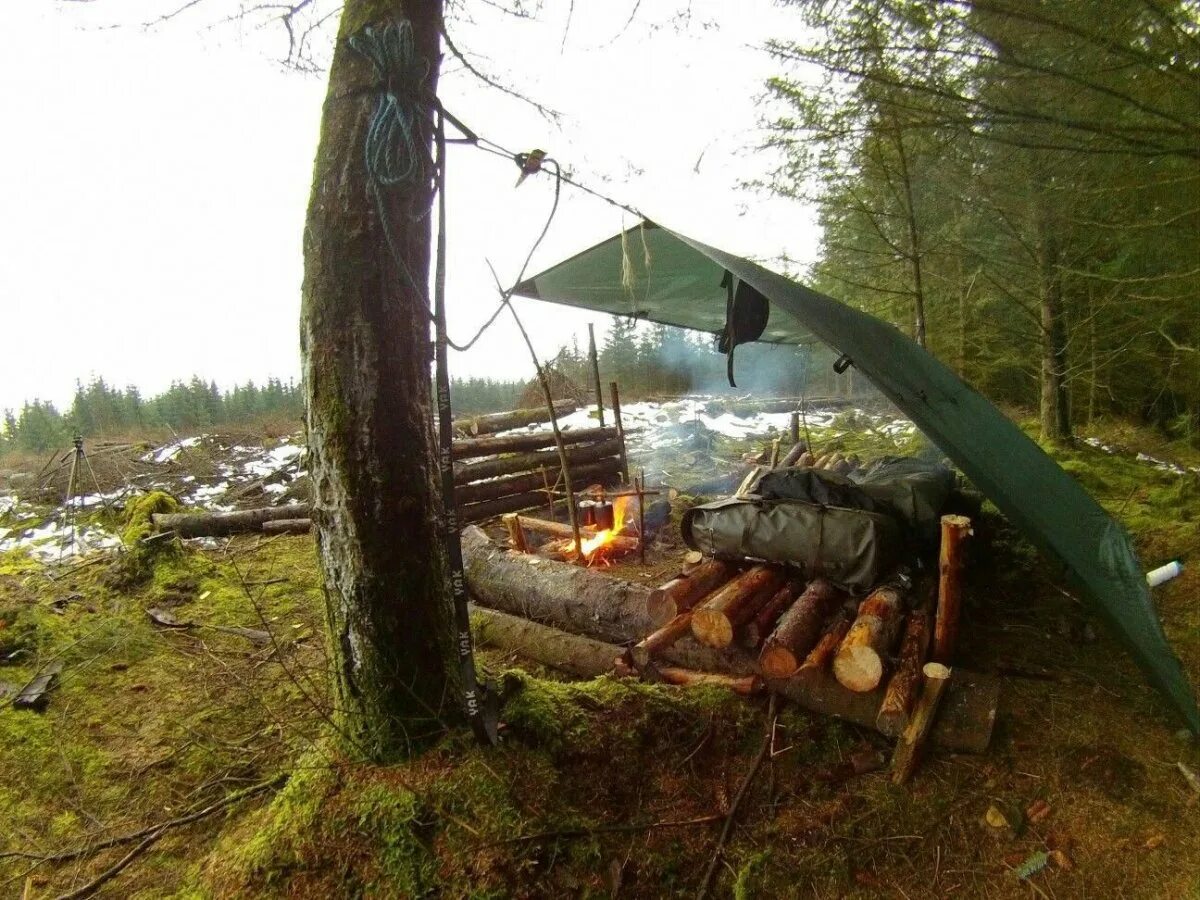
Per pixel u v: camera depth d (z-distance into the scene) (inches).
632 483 271.1
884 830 84.0
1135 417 343.0
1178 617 139.4
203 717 119.6
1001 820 84.4
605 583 137.9
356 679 89.7
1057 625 135.6
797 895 77.1
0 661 139.3
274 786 97.3
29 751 109.8
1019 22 105.4
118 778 104.2
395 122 76.2
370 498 85.7
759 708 104.7
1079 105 111.7
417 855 78.0
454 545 84.4
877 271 264.1
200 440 361.4
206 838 91.0
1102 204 160.1
